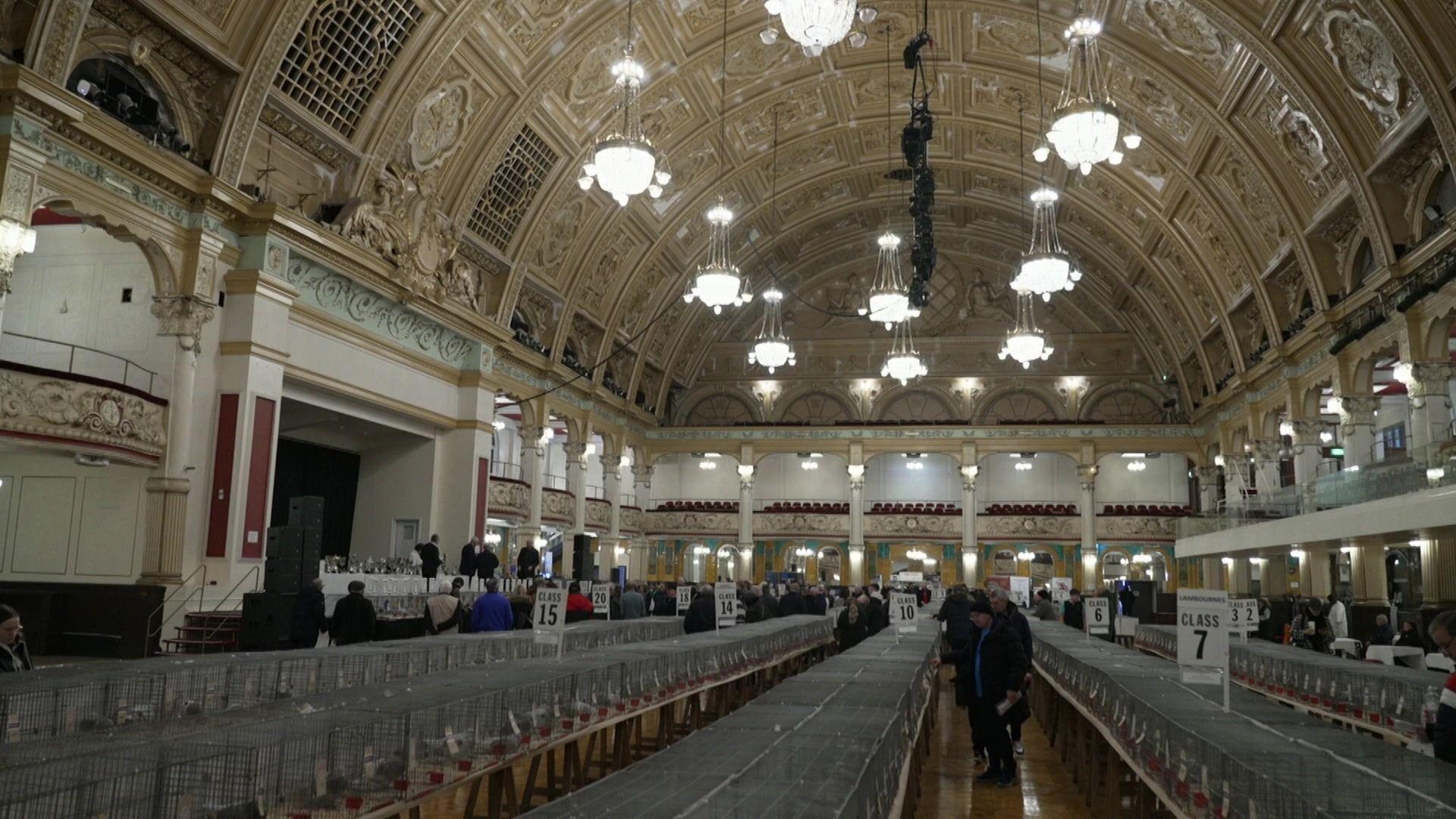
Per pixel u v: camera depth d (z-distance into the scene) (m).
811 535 34.81
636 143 12.51
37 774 3.41
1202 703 6.09
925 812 7.73
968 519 33.97
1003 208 30.52
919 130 14.55
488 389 22.22
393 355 19.33
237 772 3.80
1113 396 34.34
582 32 19.38
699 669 9.60
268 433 15.52
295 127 16.52
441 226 20.14
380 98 17.38
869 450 34.62
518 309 24.45
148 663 6.55
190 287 14.63
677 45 20.92
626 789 3.33
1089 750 8.48
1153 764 5.55
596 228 25.05
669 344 33.88
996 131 25.64
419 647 8.42
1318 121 17.53
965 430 34.16
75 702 5.23
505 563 25.95
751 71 22.84
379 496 21.69
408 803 4.72
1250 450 26.47
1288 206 20.36
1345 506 16.23
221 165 14.85
